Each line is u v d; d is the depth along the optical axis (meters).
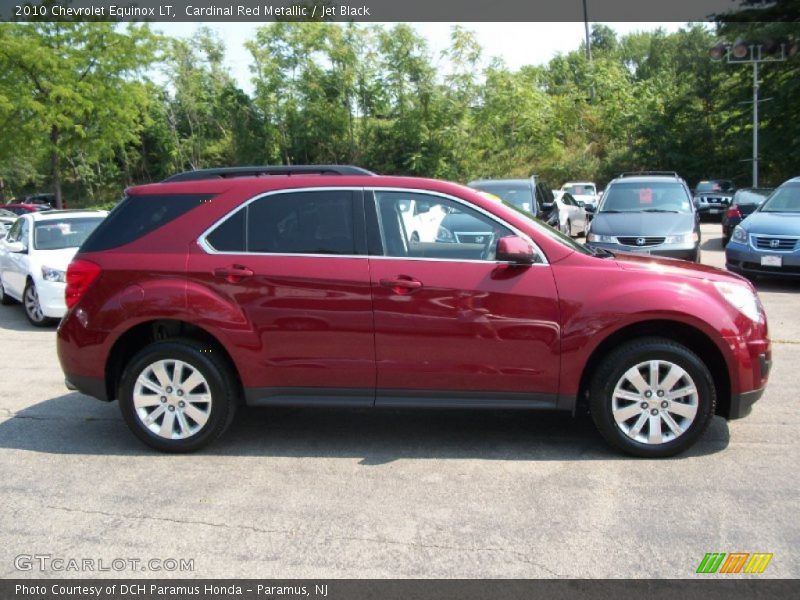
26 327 9.97
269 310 4.70
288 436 5.23
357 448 4.97
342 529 3.78
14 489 4.36
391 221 4.77
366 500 4.13
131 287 4.82
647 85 40.22
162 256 4.84
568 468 4.52
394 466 4.62
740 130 34.47
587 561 3.41
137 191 5.07
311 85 28.41
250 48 28.88
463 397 4.69
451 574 3.33
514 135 28.69
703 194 28.08
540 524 3.79
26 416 5.78
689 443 4.56
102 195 39.50
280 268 4.71
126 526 3.86
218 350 4.90
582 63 44.97
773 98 30.95
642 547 3.53
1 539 3.74
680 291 4.52
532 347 4.57
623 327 4.62
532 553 3.50
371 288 4.63
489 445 4.96
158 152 38.66
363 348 4.67
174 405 4.87
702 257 15.07
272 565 3.44
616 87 41.28
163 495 4.24
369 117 29.33
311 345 4.71
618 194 12.62
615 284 4.54
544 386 4.62
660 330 4.73
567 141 42.12
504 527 3.77
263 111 29.52
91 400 6.23
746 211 17.81
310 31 28.28
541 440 5.03
